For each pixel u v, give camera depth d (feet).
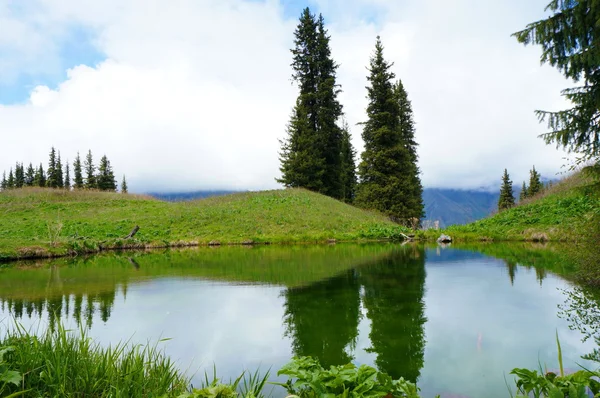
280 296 26.08
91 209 100.83
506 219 81.41
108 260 49.98
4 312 22.12
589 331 17.34
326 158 132.77
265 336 17.56
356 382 9.81
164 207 102.58
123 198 118.83
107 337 17.51
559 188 90.79
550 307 21.76
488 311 21.22
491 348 15.56
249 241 72.33
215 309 22.62
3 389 9.05
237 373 13.57
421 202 146.51
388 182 109.50
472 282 29.89
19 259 51.57
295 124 121.80
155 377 11.12
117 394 9.20
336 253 54.85
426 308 22.20
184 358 15.01
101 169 238.48
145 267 41.68
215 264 43.57
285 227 82.23
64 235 71.67
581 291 25.49
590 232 26.27
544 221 73.61
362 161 113.09
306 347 16.08
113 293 27.50
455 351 15.31
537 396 9.57
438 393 11.76
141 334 17.93
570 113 25.11
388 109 113.19
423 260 44.50
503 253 50.21
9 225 79.87
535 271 34.24
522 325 18.52
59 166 256.52
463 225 87.35
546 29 25.03
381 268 38.68
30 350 10.90
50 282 32.35
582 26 23.94
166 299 25.32
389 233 78.89
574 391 8.63
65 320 20.34
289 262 44.65
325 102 130.31
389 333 17.74
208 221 84.02
